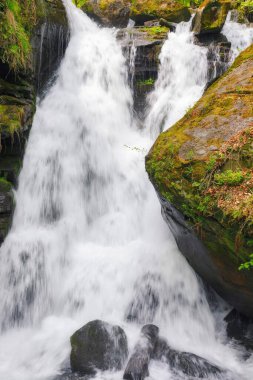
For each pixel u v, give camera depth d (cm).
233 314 546
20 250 607
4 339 540
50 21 901
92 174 794
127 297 566
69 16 1017
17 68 679
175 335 521
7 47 646
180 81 952
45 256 621
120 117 917
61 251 640
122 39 1038
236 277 448
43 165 735
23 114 663
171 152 474
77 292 584
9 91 674
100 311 559
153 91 966
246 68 552
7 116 630
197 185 431
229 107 497
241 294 477
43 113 810
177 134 498
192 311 552
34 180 714
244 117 471
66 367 454
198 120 503
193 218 443
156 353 469
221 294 543
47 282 605
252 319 531
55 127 794
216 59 958
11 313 577
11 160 668
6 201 610
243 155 429
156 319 545
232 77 551
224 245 424
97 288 580
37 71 846
